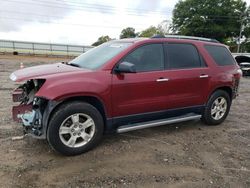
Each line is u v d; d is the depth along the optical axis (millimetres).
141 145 4676
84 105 4105
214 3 58312
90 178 3568
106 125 4438
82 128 4172
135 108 4590
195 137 5203
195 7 59375
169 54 5035
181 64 5172
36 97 3973
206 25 59031
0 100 7496
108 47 5020
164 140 4957
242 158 4422
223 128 5855
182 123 6020
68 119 4035
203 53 5586
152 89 4695
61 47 46688
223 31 58188
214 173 3881
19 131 5008
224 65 5961
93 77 4160
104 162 4004
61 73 4090
